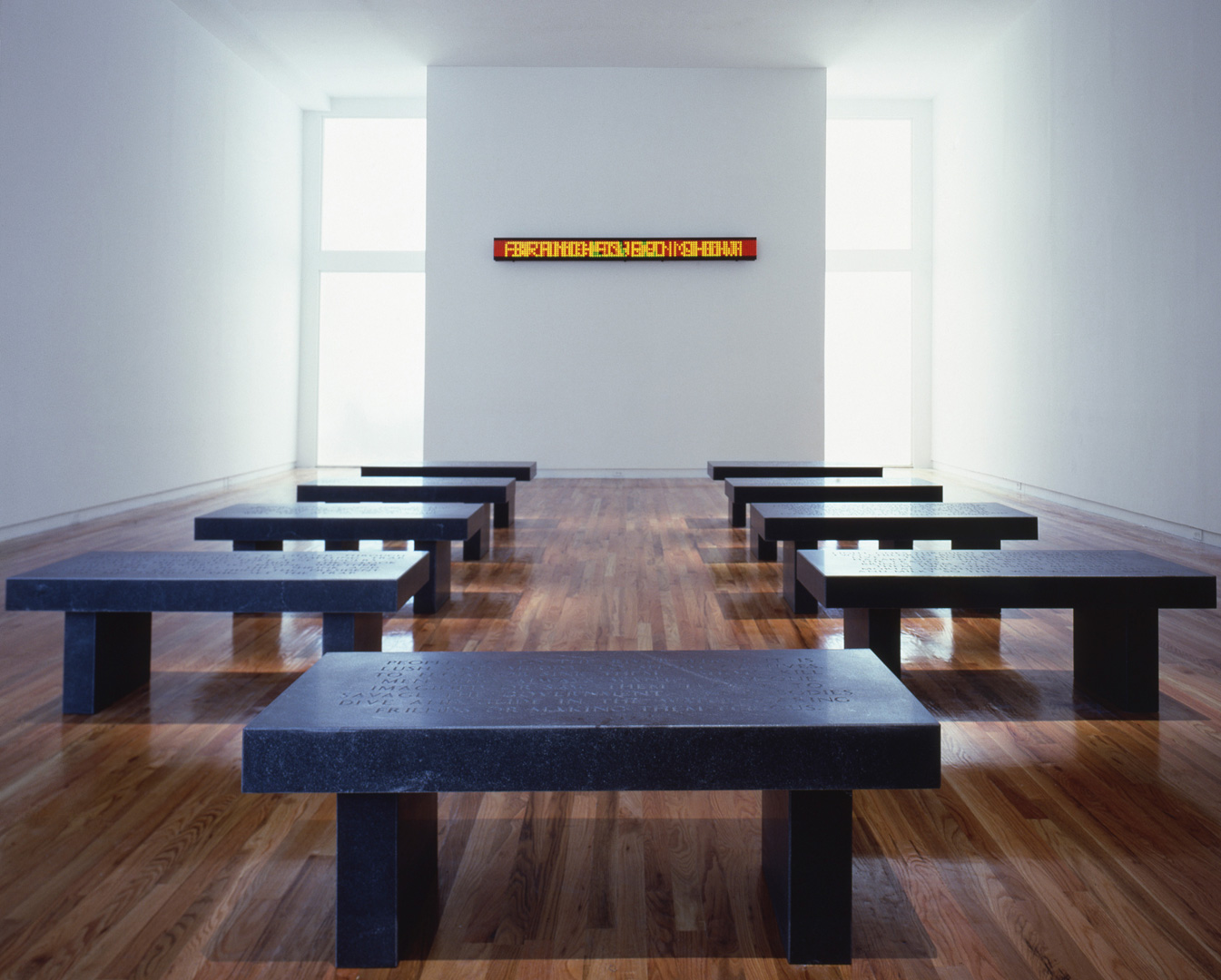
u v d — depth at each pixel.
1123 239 5.79
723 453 8.79
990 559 2.83
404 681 1.64
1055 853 1.76
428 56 8.34
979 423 8.39
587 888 1.64
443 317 8.77
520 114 8.65
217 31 7.43
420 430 9.86
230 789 2.04
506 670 1.71
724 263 8.70
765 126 8.63
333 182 9.71
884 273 9.73
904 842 1.81
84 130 5.71
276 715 1.44
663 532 5.65
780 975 1.38
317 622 3.54
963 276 8.75
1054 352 6.82
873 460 9.82
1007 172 7.67
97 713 2.51
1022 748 2.29
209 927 1.50
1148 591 2.51
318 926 1.51
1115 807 1.96
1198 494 5.07
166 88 6.74
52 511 5.51
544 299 8.74
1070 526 5.74
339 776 1.39
